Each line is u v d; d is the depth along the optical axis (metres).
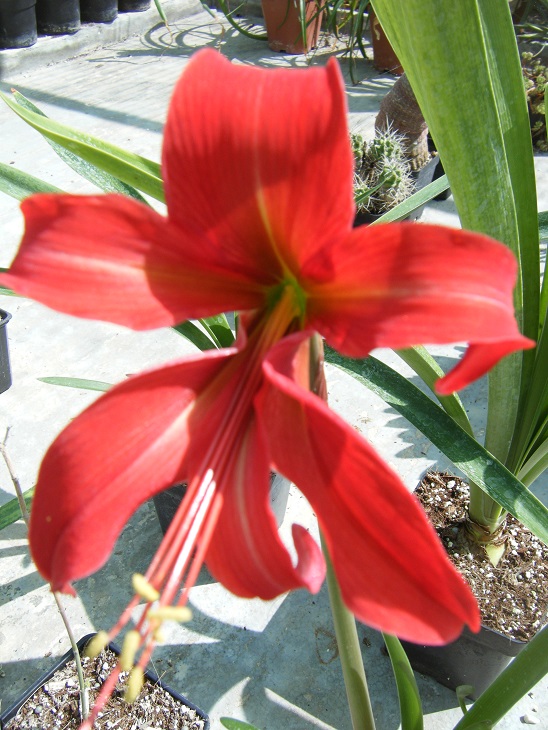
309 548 0.21
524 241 0.37
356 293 0.19
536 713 0.51
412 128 0.97
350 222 0.18
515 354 0.37
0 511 0.41
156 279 0.20
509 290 0.16
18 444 0.70
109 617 0.57
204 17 1.77
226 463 0.21
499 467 0.37
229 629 0.56
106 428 0.20
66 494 0.19
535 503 0.36
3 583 0.59
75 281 0.19
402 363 0.81
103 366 0.80
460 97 0.28
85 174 0.45
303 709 0.52
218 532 0.21
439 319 0.16
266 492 0.20
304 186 0.18
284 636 0.56
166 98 1.34
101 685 0.48
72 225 0.19
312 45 1.57
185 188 0.19
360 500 0.17
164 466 0.21
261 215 0.19
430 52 0.27
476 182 0.31
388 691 0.52
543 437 0.45
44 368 0.79
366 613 0.17
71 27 1.53
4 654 0.54
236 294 0.22
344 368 0.41
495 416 0.41
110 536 0.20
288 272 0.21
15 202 1.04
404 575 0.17
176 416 0.21
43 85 1.40
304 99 0.17
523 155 0.35
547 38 1.34
